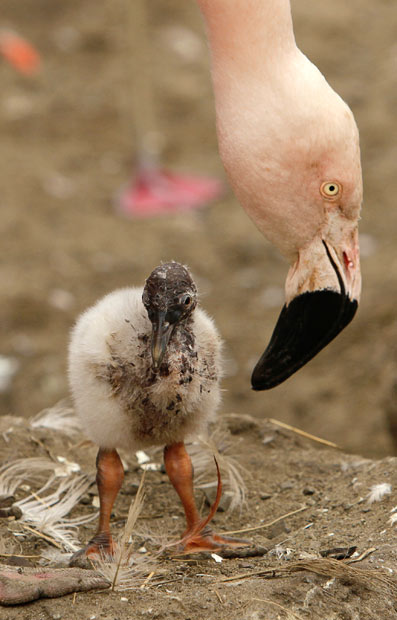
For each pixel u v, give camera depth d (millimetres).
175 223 16453
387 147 18094
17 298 14062
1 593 4551
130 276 14906
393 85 20375
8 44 19047
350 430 10492
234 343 13148
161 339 4871
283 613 4406
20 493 6176
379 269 13789
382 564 4855
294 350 5945
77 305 14125
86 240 15859
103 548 5230
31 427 7070
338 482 6277
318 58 22281
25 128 19719
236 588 4625
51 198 17141
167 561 5242
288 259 6051
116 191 17531
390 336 11016
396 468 6090
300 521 5785
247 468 6648
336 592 4582
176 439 5367
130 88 20891
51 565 5234
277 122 5703
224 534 5695
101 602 4570
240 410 11586
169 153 18844
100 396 5156
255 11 5645
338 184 5766
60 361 12773
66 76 21734
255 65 5727
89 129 19719
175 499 6258
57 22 24094
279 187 5793
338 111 5723
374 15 24562
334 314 5875
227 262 15367
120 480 5305
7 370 12570
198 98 20828
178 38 23172
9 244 15633
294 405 11336
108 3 24875
